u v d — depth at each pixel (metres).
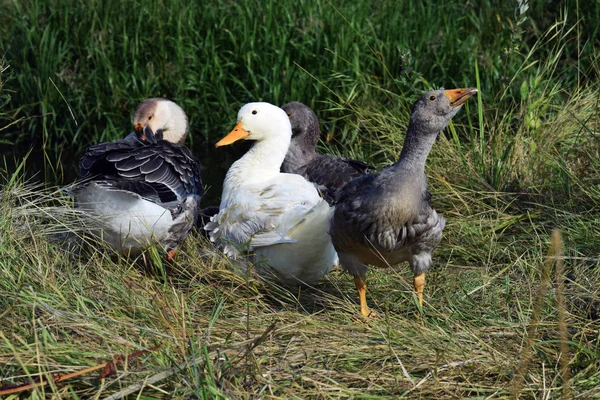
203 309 5.36
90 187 5.51
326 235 5.55
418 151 4.78
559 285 3.66
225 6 10.51
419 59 9.83
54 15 10.44
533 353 4.48
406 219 4.80
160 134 7.15
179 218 5.92
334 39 9.93
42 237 5.39
